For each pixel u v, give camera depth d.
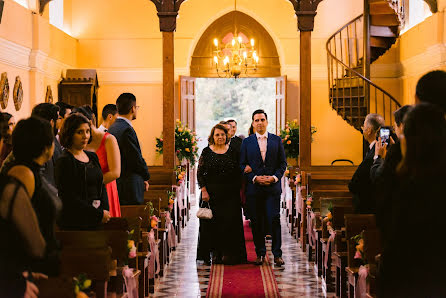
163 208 8.14
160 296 6.52
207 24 15.92
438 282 2.82
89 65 15.80
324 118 15.81
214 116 24.81
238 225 8.17
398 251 2.90
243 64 15.85
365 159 5.37
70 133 4.64
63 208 4.55
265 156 8.02
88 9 15.78
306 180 9.00
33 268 3.20
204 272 7.75
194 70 16.05
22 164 3.22
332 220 6.50
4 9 10.34
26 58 11.73
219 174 8.08
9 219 3.00
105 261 4.05
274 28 15.86
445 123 2.91
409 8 14.69
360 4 15.64
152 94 15.85
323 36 15.73
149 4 15.78
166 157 10.52
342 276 6.13
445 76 3.10
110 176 5.59
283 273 7.64
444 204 2.84
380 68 15.55
